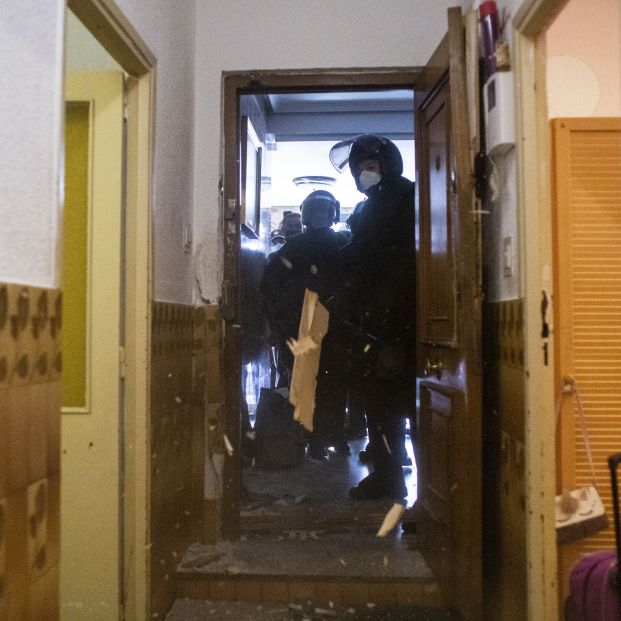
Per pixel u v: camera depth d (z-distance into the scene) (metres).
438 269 2.74
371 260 3.68
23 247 1.37
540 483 2.01
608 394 2.17
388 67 3.17
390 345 3.56
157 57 2.52
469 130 2.34
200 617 2.60
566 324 2.17
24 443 1.38
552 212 2.19
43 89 1.46
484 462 2.54
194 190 3.18
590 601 1.87
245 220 3.93
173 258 2.77
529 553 2.02
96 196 2.36
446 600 2.57
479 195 2.37
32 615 1.43
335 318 4.02
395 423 3.66
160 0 2.56
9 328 1.30
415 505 3.34
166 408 2.61
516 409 2.14
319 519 3.34
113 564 2.31
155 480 2.43
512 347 2.18
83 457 2.32
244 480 4.18
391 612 2.64
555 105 2.50
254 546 3.07
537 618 2.00
